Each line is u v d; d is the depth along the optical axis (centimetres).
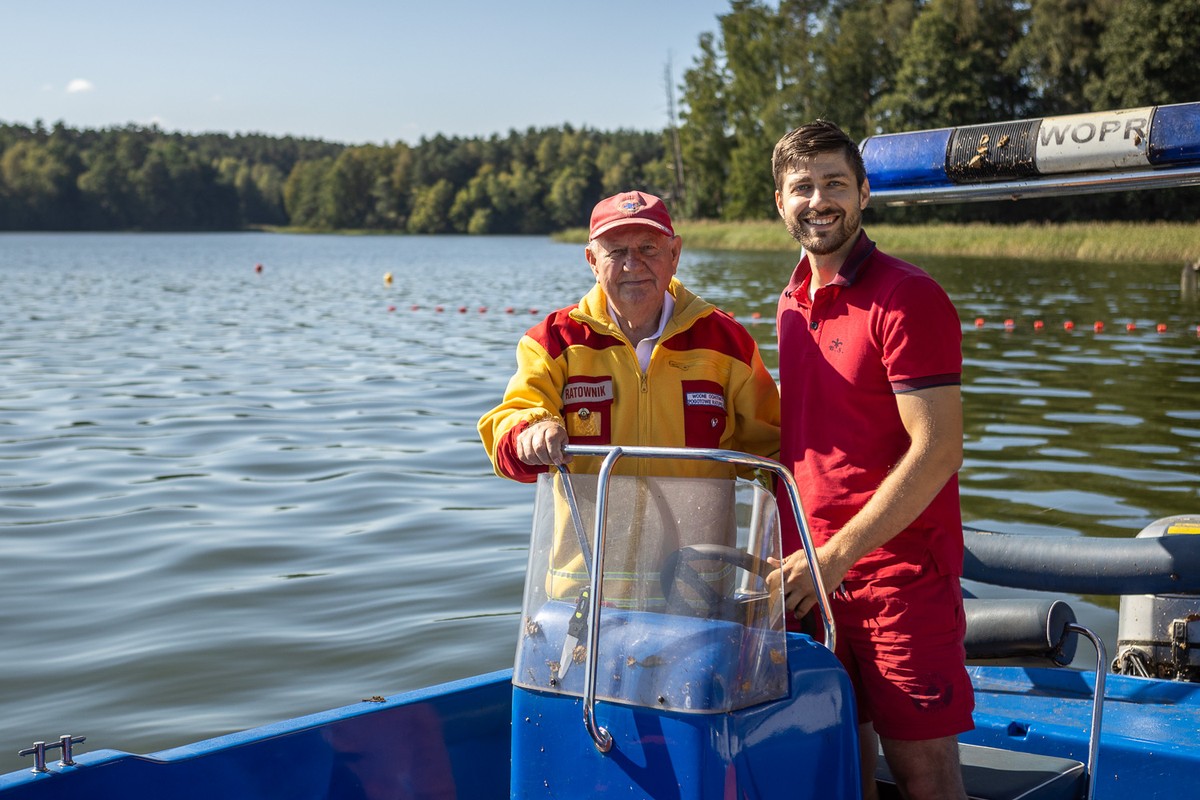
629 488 237
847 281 269
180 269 4972
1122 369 1393
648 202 282
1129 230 4203
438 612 581
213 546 699
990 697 364
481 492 836
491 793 311
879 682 269
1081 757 326
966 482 820
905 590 266
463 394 1309
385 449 993
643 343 288
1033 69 6350
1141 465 865
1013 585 389
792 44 7538
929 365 256
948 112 6475
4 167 16150
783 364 288
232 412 1188
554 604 242
